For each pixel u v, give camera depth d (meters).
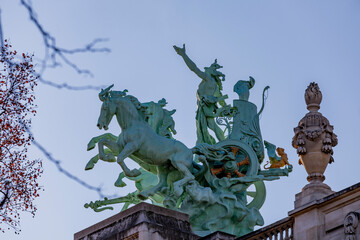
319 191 39.69
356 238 36.62
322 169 40.50
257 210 54.94
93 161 56.00
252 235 41.94
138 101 55.25
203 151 55.28
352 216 36.91
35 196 37.88
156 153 54.25
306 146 40.78
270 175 56.22
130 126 54.50
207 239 43.75
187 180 53.69
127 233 45.38
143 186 56.78
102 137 56.78
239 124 58.22
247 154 56.56
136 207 46.00
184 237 45.75
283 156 56.84
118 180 56.78
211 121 58.84
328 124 41.00
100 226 47.31
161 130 57.53
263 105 59.72
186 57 59.91
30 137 23.80
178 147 54.66
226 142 56.69
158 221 45.50
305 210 39.16
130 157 56.34
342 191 37.94
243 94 59.56
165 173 55.12
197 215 53.53
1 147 35.22
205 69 60.31
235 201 54.31
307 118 41.34
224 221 53.78
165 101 58.94
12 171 36.84
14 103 28.28
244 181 55.19
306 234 38.78
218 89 59.97
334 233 37.84
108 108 54.41
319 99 42.22
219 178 56.00
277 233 40.78
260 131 58.41
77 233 48.28
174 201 53.28
